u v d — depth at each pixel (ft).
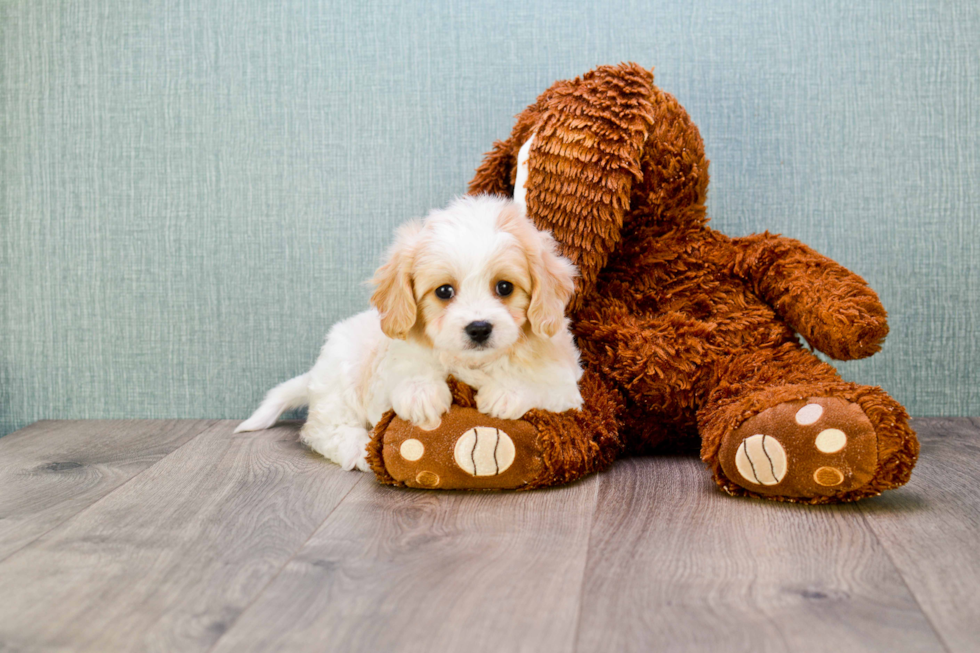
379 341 4.91
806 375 4.64
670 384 4.88
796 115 6.01
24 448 5.62
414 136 6.22
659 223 5.29
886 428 3.92
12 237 6.49
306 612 2.98
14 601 3.12
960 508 4.03
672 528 3.81
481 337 4.07
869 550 3.50
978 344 6.07
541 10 6.07
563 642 2.73
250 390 6.49
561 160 4.90
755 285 5.14
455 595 3.10
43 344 6.53
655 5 6.00
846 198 6.04
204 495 4.47
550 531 3.80
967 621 2.85
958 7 5.88
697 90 6.03
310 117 6.25
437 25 6.14
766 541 3.62
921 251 6.04
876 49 5.94
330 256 6.34
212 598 3.12
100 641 2.79
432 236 4.29
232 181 6.34
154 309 6.47
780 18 5.96
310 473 4.90
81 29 6.30
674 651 2.67
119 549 3.66
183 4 6.23
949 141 5.97
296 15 6.19
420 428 4.34
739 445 4.15
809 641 2.72
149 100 6.32
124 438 5.89
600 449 4.74
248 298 6.41
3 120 6.41
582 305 5.18
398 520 3.99
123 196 6.40
